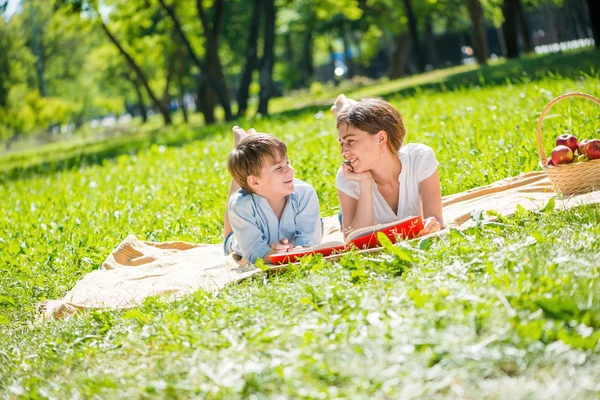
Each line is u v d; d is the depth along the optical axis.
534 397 2.83
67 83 68.62
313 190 6.21
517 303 3.61
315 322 3.90
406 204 6.01
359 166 5.81
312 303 4.21
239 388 3.25
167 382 3.54
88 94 75.06
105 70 60.81
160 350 4.02
